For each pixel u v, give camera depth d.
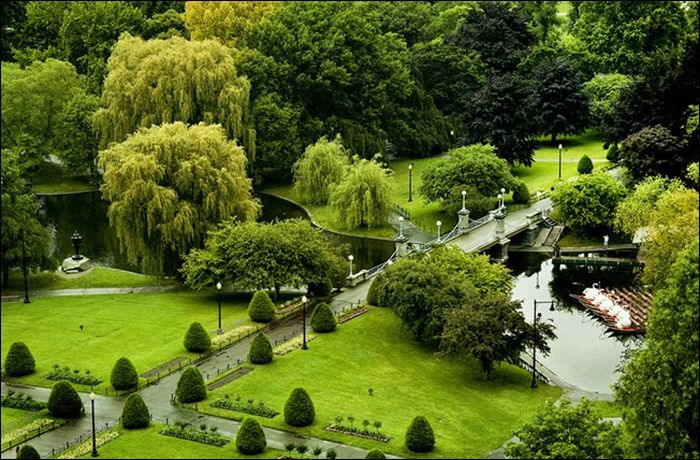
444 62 170.38
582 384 81.12
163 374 78.81
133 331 89.25
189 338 83.62
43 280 107.31
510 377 81.81
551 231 129.12
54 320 92.06
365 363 82.56
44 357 82.44
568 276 114.12
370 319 92.56
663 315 60.06
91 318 92.81
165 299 100.31
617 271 115.81
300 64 153.75
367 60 157.75
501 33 182.38
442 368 82.31
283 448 65.62
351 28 158.00
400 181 152.62
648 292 103.62
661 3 176.62
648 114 135.50
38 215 137.00
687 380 57.19
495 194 133.25
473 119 152.50
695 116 127.00
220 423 69.81
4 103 144.00
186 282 99.25
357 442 66.81
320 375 79.31
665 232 87.75
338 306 96.75
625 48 177.00
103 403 73.38
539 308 102.44
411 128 162.50
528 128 151.50
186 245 104.81
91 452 64.62
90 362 81.44
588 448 58.62
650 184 115.25
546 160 159.88
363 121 157.12
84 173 157.12
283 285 96.69
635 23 175.88
